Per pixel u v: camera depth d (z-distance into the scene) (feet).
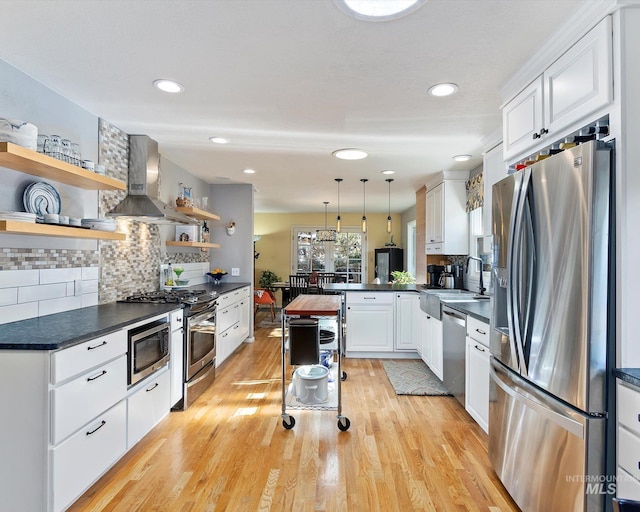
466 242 15.05
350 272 31.45
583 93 5.17
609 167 4.58
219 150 12.28
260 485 6.79
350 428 9.06
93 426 6.38
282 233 31.55
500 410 6.67
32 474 5.48
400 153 12.51
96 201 9.55
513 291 5.97
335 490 6.65
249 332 17.94
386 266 28.48
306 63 6.79
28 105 7.32
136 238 11.59
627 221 4.52
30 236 7.48
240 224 18.15
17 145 5.89
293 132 10.49
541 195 5.41
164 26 5.70
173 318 9.49
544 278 5.33
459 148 11.91
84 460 6.13
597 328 4.55
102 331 6.55
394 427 9.12
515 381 6.13
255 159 13.42
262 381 12.44
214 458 7.68
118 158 10.33
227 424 9.25
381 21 5.52
